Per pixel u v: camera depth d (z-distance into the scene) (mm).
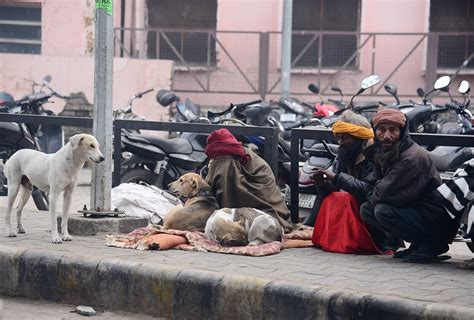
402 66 21203
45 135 11547
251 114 11664
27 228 8648
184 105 14312
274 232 7660
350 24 21969
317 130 8344
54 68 19734
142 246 7445
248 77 21781
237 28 21922
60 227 8461
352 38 21625
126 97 19844
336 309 5883
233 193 8078
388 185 7055
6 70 19781
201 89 21672
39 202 10594
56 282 7121
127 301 6805
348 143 7691
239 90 21750
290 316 6074
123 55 21125
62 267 7090
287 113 14641
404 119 7047
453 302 5688
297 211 8539
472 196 6789
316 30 22047
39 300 7199
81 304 7016
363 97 21281
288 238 8000
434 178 7090
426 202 7109
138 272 6750
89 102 19672
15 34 21125
